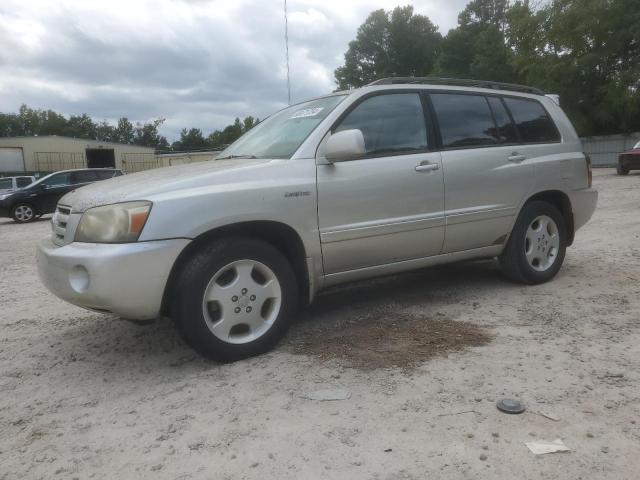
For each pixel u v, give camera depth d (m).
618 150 32.19
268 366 3.61
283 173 3.85
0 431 2.95
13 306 5.59
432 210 4.51
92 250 3.36
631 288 5.10
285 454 2.57
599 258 6.46
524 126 5.30
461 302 4.88
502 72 44.06
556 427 2.70
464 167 4.69
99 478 2.47
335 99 4.43
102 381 3.55
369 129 4.31
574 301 4.77
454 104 4.85
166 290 3.52
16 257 9.18
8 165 51.56
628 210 10.75
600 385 3.13
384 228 4.24
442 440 2.62
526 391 3.09
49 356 4.06
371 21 68.88
